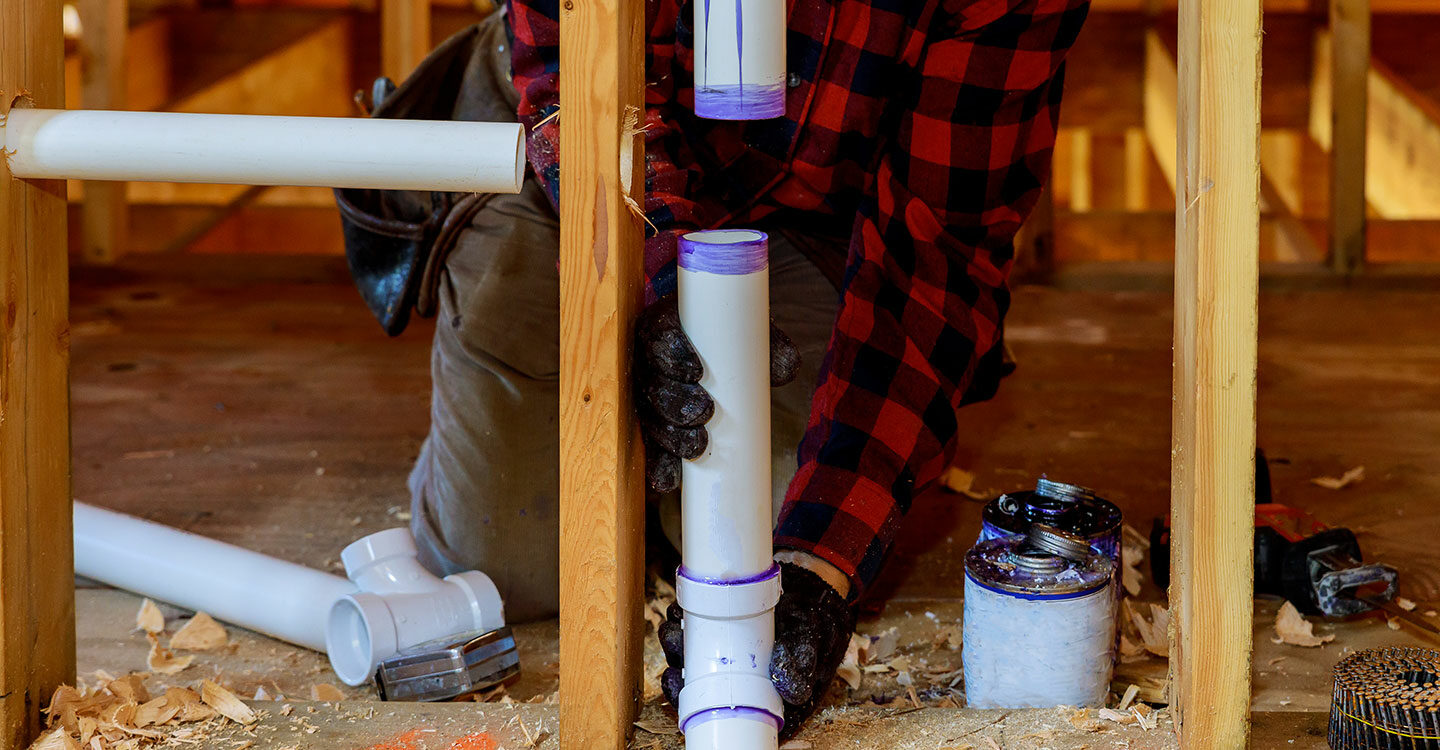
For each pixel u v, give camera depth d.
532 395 1.51
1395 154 4.33
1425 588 1.56
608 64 0.92
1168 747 1.04
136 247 3.96
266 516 1.84
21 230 1.04
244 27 4.73
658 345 0.95
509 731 1.08
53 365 1.10
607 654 1.00
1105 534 1.21
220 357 2.61
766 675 0.99
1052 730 1.07
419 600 1.38
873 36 1.31
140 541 1.56
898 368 1.23
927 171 1.32
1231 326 0.96
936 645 1.43
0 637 1.04
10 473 1.04
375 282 1.68
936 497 1.90
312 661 1.44
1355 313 2.87
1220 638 1.00
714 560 0.97
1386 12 4.90
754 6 0.96
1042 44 1.28
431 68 1.69
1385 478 1.94
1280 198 4.27
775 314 1.54
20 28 1.01
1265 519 1.51
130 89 4.30
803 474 1.17
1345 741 1.03
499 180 0.97
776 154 1.40
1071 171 5.71
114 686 1.14
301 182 0.99
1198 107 0.94
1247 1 0.92
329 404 2.34
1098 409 2.29
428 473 1.61
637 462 1.05
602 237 0.94
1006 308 1.39
